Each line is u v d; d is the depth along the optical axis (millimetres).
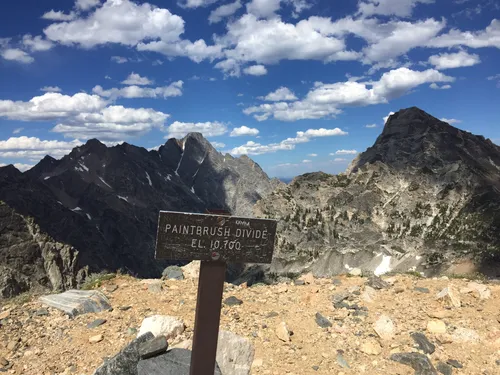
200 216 1499
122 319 2729
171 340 2342
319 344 2400
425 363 2125
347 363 2203
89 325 2646
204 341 1528
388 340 2418
